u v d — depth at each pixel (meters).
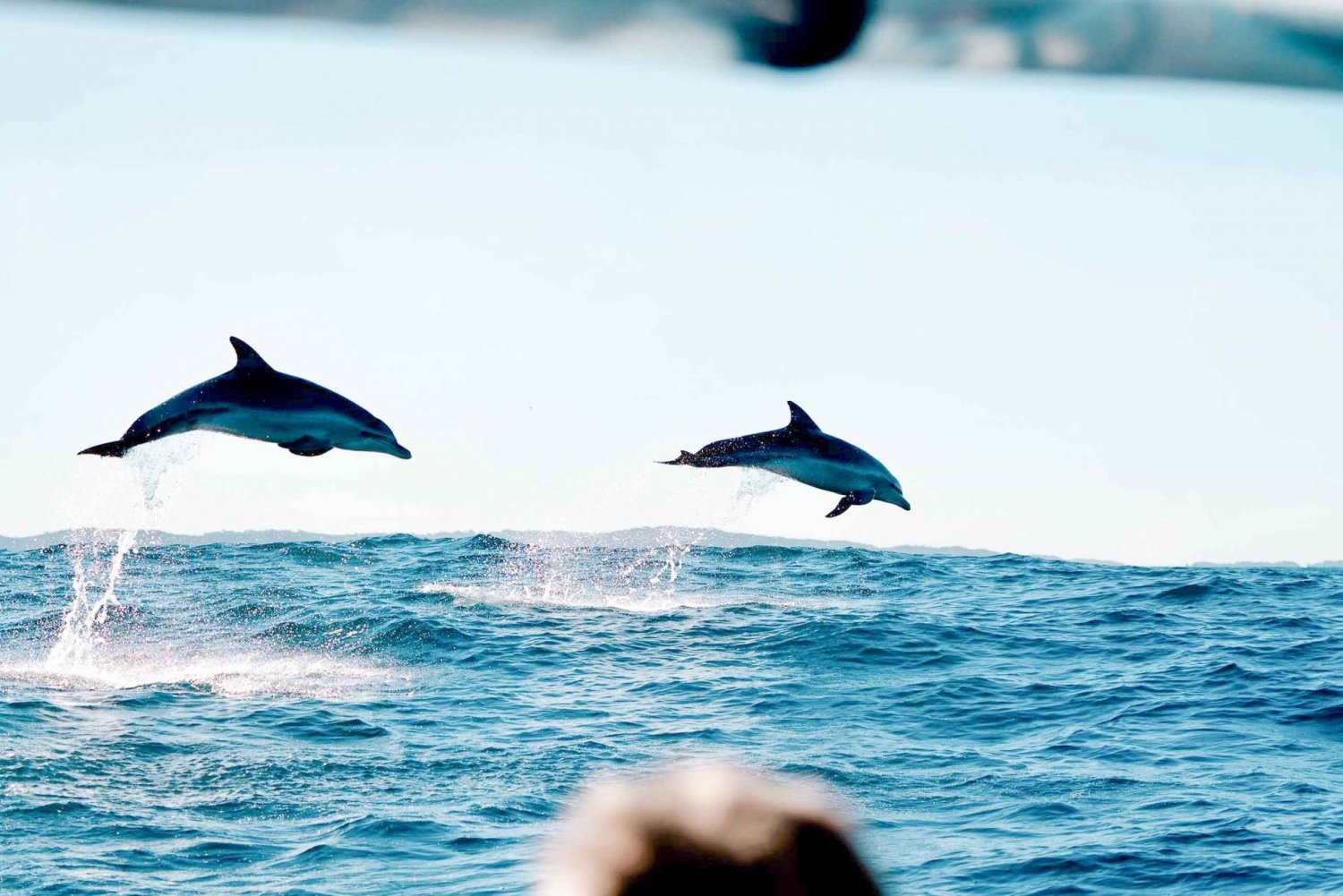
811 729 61.97
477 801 48.19
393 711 65.19
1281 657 77.69
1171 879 38.91
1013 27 3.14
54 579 126.56
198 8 2.74
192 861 41.00
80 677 73.12
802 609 103.25
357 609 100.75
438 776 52.09
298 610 100.56
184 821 45.44
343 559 143.12
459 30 2.89
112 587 114.31
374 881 38.97
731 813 2.37
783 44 3.10
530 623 95.12
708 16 3.00
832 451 68.06
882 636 85.94
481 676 75.94
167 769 52.47
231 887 38.47
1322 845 41.72
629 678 75.44
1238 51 3.20
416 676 75.69
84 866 40.09
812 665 78.19
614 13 2.98
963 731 61.34
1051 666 77.19
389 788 50.19
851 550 146.25
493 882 38.66
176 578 126.19
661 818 2.36
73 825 44.50
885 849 42.56
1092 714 63.94
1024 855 41.50
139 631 92.19
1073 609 101.12
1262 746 57.00
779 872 2.28
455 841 43.06
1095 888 38.25
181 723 61.06
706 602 107.94
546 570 133.00
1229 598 106.06
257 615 98.88
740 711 66.00
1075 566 133.38
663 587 119.62
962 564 137.00
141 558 143.50
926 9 3.11
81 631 92.38
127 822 45.12
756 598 111.94
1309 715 62.38
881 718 64.38
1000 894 37.94
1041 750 56.94
